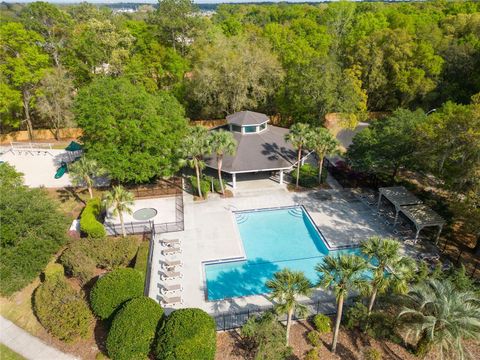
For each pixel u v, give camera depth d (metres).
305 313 17.42
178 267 26.42
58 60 58.12
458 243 29.00
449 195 31.11
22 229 23.92
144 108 34.34
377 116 60.44
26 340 20.36
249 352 18.97
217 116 63.12
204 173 41.06
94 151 34.00
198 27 65.94
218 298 24.03
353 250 28.34
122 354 17.58
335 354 19.08
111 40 53.69
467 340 19.70
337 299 16.83
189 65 62.31
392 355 19.03
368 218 32.41
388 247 17.12
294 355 18.94
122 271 22.06
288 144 40.66
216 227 31.52
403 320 19.25
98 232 28.73
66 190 38.88
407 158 32.19
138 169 34.19
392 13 74.06
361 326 20.28
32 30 53.69
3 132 56.75
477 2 80.12
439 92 54.50
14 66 47.00
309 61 51.41
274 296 16.80
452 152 26.03
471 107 24.91
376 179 38.47
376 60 53.50
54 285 22.83
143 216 33.41
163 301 22.83
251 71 51.69
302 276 17.27
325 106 48.38
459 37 62.47
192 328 17.66
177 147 36.28
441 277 21.61
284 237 30.77
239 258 27.52
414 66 54.16
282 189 37.91
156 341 18.19
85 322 20.12
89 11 80.56
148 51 60.50
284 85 54.41
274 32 66.81
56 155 48.00
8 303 23.34
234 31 81.19
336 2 88.56
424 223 26.89
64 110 52.03
